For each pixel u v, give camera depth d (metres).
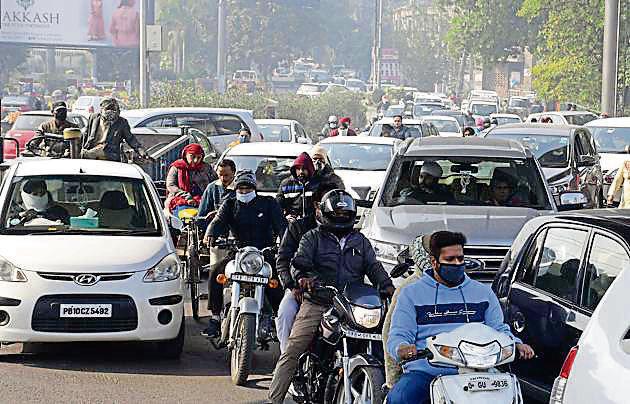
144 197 25.31
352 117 143.62
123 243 23.44
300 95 142.25
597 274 16.78
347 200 18.19
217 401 20.06
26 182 25.14
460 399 12.85
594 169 47.91
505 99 192.25
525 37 149.00
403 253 24.06
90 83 199.62
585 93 114.44
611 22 77.56
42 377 21.73
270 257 22.38
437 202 27.50
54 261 22.36
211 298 23.53
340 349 16.80
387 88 190.25
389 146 46.31
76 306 22.03
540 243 18.69
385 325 14.95
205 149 49.09
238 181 22.72
